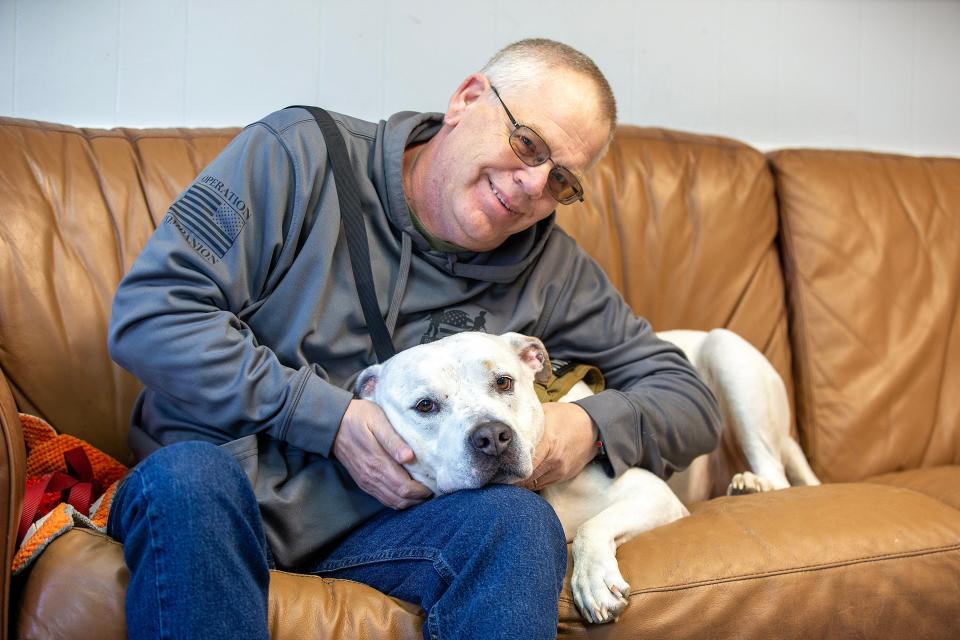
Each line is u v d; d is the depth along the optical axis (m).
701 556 1.42
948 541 1.52
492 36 2.69
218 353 1.42
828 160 2.66
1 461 1.24
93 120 2.36
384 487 1.43
